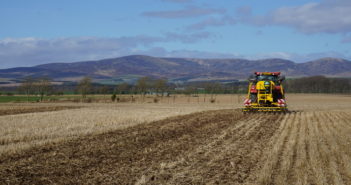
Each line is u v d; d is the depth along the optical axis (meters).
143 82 90.44
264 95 32.50
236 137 18.59
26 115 32.34
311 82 134.38
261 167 12.04
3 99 85.81
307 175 10.95
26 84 82.75
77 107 50.81
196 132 20.62
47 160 12.94
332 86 132.12
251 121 26.59
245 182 10.41
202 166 12.16
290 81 134.75
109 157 13.58
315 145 16.09
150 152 14.52
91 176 10.94
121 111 38.94
